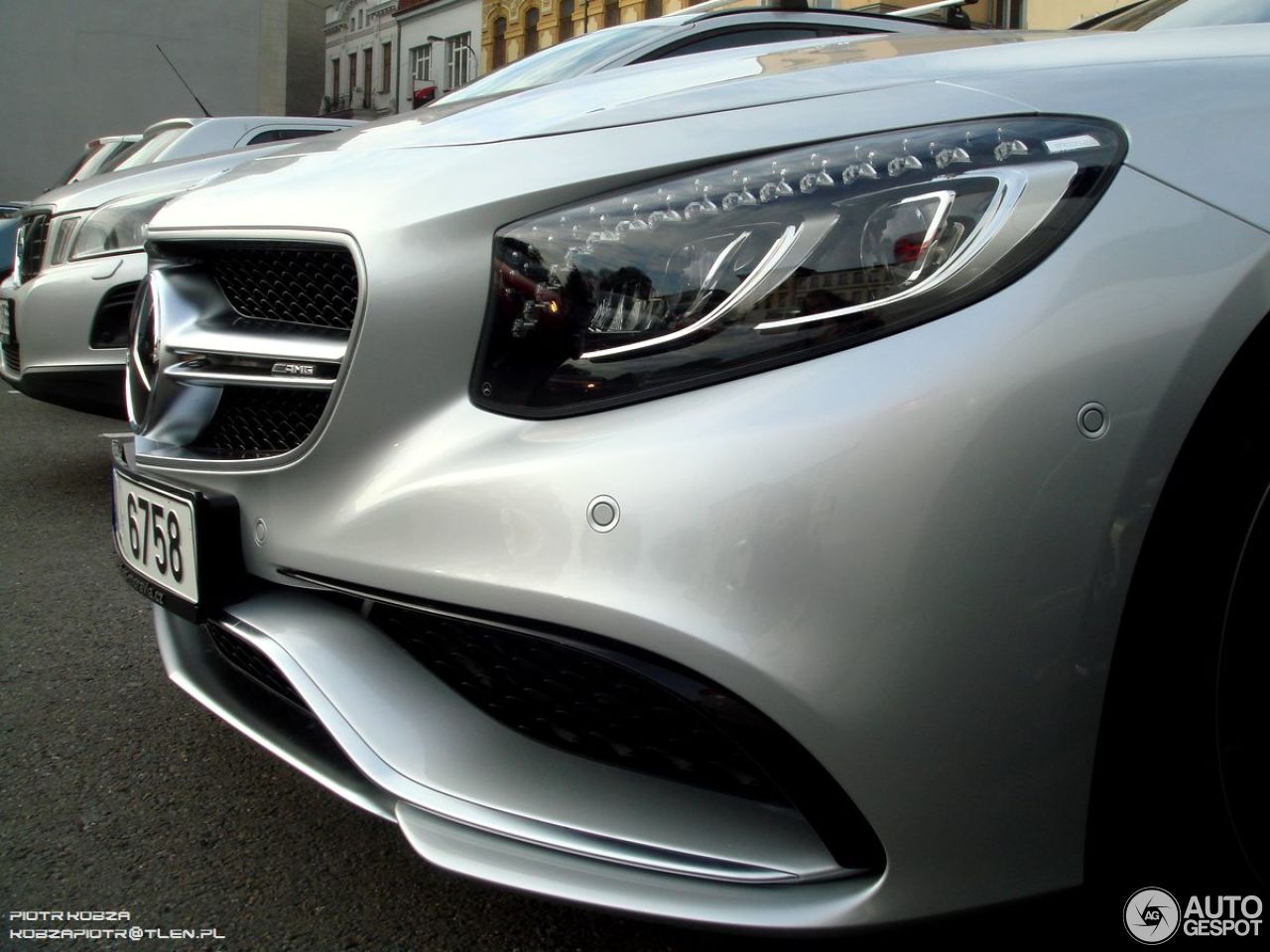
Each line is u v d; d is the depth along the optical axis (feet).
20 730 7.10
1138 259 3.76
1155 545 3.66
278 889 5.37
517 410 4.14
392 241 4.40
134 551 5.62
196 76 69.21
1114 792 3.79
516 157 4.65
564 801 4.11
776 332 3.83
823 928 3.67
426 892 5.35
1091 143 3.99
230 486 4.88
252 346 4.90
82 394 12.68
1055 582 3.58
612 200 4.28
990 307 3.69
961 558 3.54
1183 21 6.29
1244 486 3.74
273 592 4.87
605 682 4.08
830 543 3.57
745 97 4.76
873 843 3.68
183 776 6.50
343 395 4.40
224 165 13.65
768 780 3.93
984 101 4.31
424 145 5.25
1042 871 3.75
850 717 3.58
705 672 3.65
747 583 3.61
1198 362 3.69
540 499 3.89
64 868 5.54
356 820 6.03
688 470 3.70
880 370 3.67
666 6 84.43
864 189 3.98
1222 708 3.82
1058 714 3.63
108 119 68.18
